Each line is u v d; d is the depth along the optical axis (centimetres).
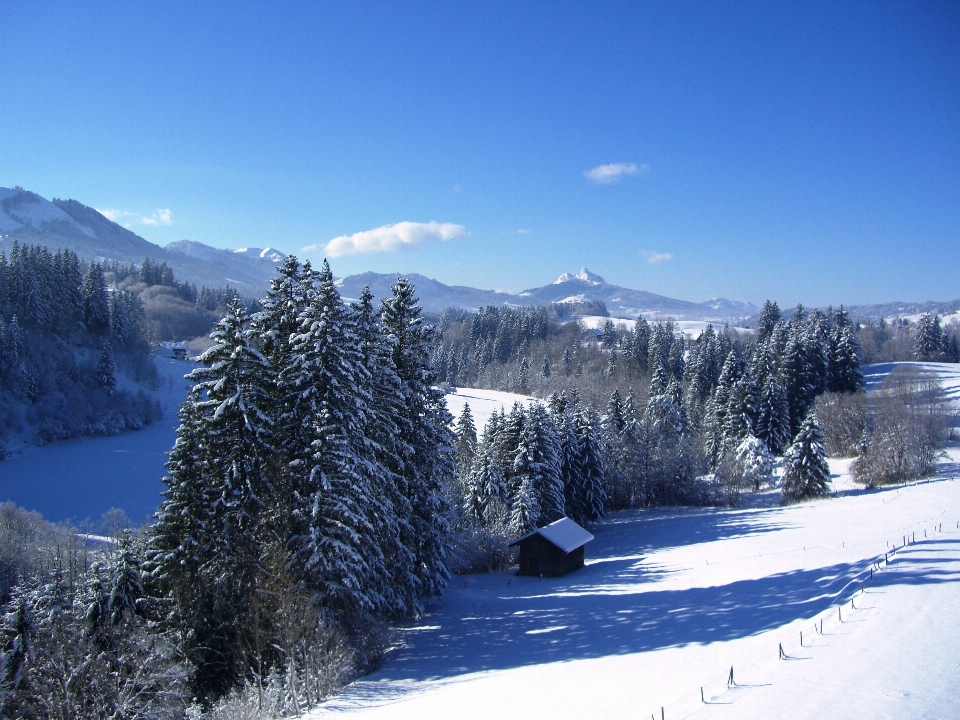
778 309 14162
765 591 2955
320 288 2623
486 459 5809
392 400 3023
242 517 2366
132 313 14712
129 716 1875
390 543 2981
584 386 12750
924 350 14512
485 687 2025
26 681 1819
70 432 9994
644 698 1631
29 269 11294
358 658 2452
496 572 5081
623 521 7056
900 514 4888
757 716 1377
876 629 1920
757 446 7575
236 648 2353
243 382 2483
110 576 2259
